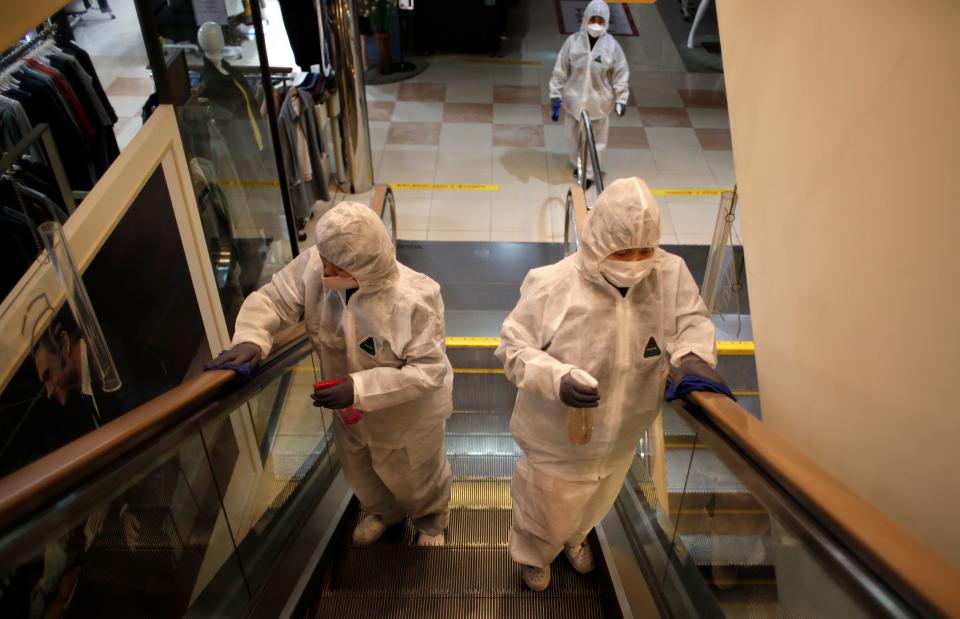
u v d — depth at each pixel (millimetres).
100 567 1543
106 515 1514
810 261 1849
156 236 2922
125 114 5465
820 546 1204
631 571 2443
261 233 4590
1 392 1940
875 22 1517
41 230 2051
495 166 7035
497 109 8055
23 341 2047
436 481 2611
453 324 5055
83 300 2219
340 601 2535
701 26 9953
